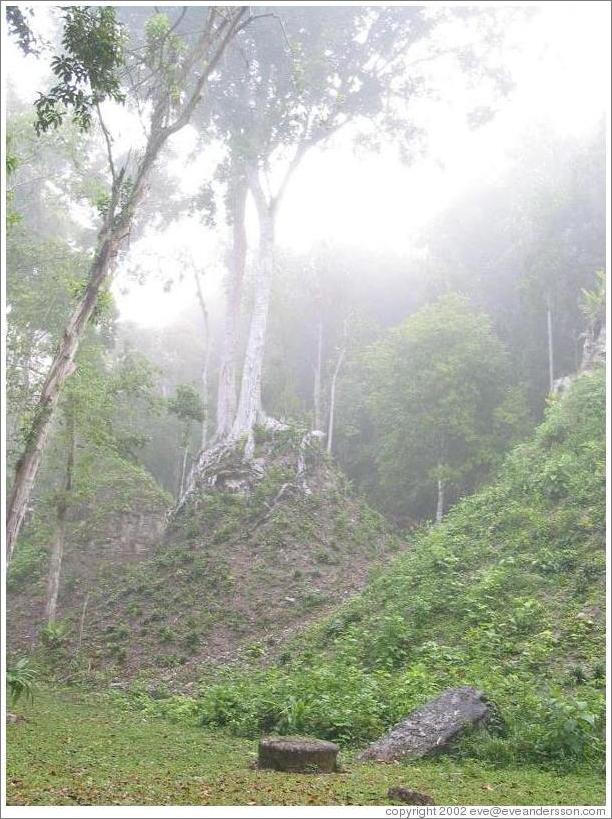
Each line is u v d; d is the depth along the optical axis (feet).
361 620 56.80
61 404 65.98
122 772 24.04
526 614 45.50
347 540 82.84
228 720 37.47
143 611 73.36
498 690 34.71
